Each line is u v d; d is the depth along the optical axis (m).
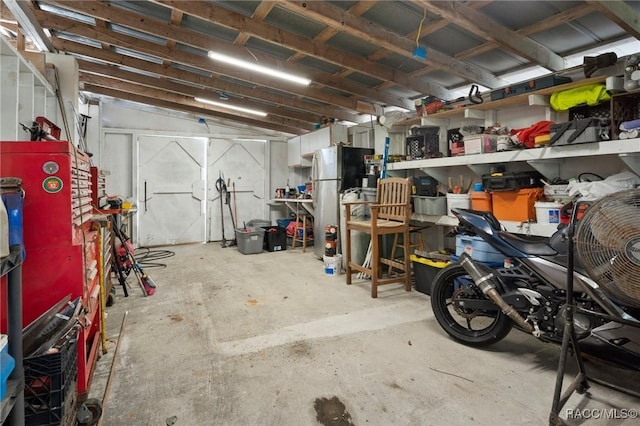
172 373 1.95
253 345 2.30
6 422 1.00
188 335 2.46
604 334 1.67
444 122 4.00
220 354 2.17
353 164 4.97
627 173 2.38
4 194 1.03
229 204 7.05
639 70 2.15
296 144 6.95
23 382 1.02
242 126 7.12
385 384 1.83
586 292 1.69
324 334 2.46
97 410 1.52
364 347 2.25
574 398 1.69
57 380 1.15
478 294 2.21
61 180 1.52
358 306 3.05
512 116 3.41
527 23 2.80
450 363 2.04
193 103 5.91
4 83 2.37
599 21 2.66
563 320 1.68
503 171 3.10
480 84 3.75
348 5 2.89
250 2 3.03
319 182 5.22
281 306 3.07
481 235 2.29
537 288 1.95
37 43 3.66
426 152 3.83
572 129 2.41
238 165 7.15
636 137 2.12
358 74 4.29
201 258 5.32
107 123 6.14
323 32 3.32
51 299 1.51
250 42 3.75
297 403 1.67
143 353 2.19
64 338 1.21
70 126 3.47
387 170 4.32
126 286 3.66
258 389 1.79
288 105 5.45
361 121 6.00
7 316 1.00
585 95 2.53
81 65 4.55
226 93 5.41
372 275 3.31
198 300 3.26
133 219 6.29
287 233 6.48
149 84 5.02
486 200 3.06
